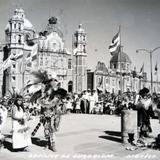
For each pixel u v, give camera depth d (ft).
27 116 27.86
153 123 49.44
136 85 234.17
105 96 99.55
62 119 54.90
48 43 219.20
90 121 51.49
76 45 237.04
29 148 26.45
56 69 220.23
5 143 29.35
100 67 251.39
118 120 53.93
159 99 40.22
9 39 199.72
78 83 234.58
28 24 219.00
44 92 28.02
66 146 28.02
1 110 27.86
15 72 167.63
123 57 260.62
